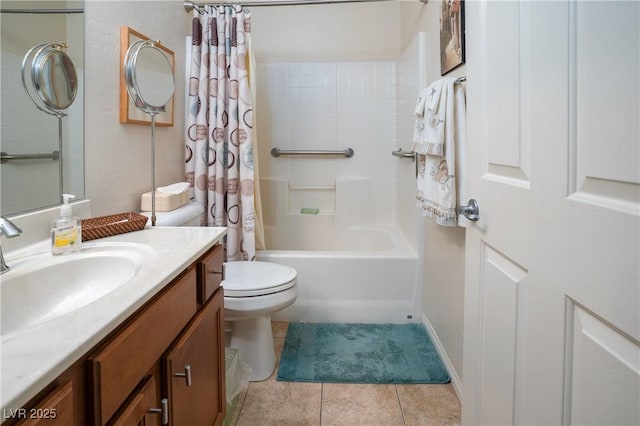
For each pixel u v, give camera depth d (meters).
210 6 2.18
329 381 1.79
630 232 0.54
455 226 1.70
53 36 1.18
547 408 0.75
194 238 1.19
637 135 0.52
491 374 1.02
